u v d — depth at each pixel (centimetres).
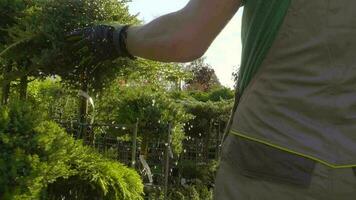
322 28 120
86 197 397
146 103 579
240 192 123
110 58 142
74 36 143
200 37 127
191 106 1158
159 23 131
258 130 124
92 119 495
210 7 125
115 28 137
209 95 1588
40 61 389
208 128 1161
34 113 337
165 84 575
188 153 1010
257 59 127
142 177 562
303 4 121
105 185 387
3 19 443
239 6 129
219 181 129
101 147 521
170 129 602
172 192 723
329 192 117
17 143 325
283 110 122
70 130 472
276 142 121
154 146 616
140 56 137
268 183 120
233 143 128
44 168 327
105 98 519
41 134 334
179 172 830
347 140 119
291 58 123
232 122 133
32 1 434
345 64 120
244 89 131
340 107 119
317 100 120
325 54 120
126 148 528
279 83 124
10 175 316
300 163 118
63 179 386
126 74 480
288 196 119
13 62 457
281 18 123
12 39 423
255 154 123
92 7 414
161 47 129
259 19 126
